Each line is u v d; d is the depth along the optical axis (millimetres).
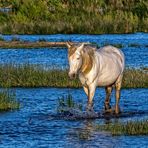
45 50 104250
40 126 47844
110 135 44344
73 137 44000
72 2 152625
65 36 127250
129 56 96125
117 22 137000
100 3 152875
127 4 154375
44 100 58875
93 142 42469
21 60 90812
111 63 51219
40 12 145500
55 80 67250
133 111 53781
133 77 67500
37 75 68062
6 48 107625
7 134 45219
